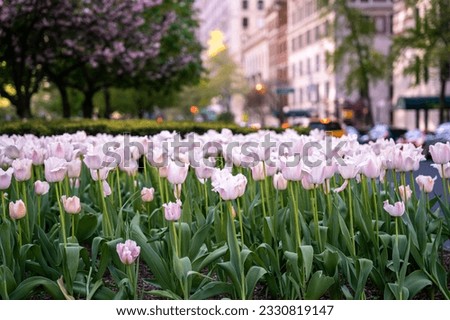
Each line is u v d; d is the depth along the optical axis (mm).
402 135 39219
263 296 6117
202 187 8031
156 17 35156
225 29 143000
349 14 50844
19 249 6035
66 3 28172
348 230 6371
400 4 58844
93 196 8578
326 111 74000
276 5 100438
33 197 7375
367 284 6453
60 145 6980
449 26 43094
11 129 18328
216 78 100312
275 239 6082
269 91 90438
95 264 6477
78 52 31359
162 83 40000
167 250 6230
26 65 32344
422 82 56875
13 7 27047
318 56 79688
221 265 5473
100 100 60156
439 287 5750
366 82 51188
